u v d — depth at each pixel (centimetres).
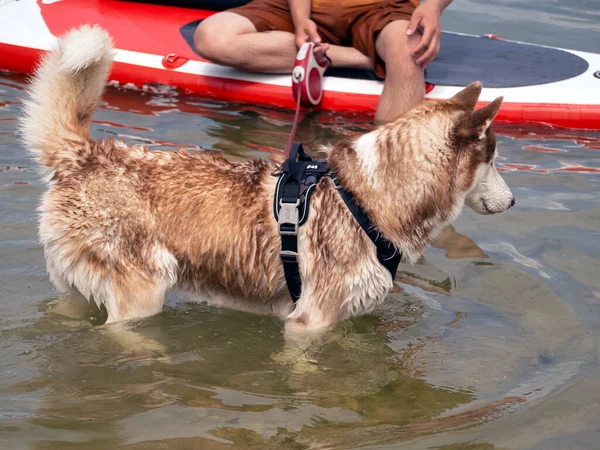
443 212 351
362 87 589
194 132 539
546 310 368
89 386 308
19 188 449
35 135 343
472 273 399
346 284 335
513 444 274
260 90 594
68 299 368
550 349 338
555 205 461
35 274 382
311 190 339
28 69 630
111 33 655
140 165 346
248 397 305
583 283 387
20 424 279
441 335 353
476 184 364
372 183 338
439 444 274
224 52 593
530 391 308
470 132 341
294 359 336
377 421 290
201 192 345
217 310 374
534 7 859
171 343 345
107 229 336
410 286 391
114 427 280
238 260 347
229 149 511
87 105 352
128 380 314
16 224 414
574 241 424
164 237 344
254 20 602
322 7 607
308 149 518
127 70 618
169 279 348
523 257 411
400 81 557
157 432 278
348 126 561
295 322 341
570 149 537
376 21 586
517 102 566
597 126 565
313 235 335
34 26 659
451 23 795
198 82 606
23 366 319
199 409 295
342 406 300
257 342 349
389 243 338
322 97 587
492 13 833
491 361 332
